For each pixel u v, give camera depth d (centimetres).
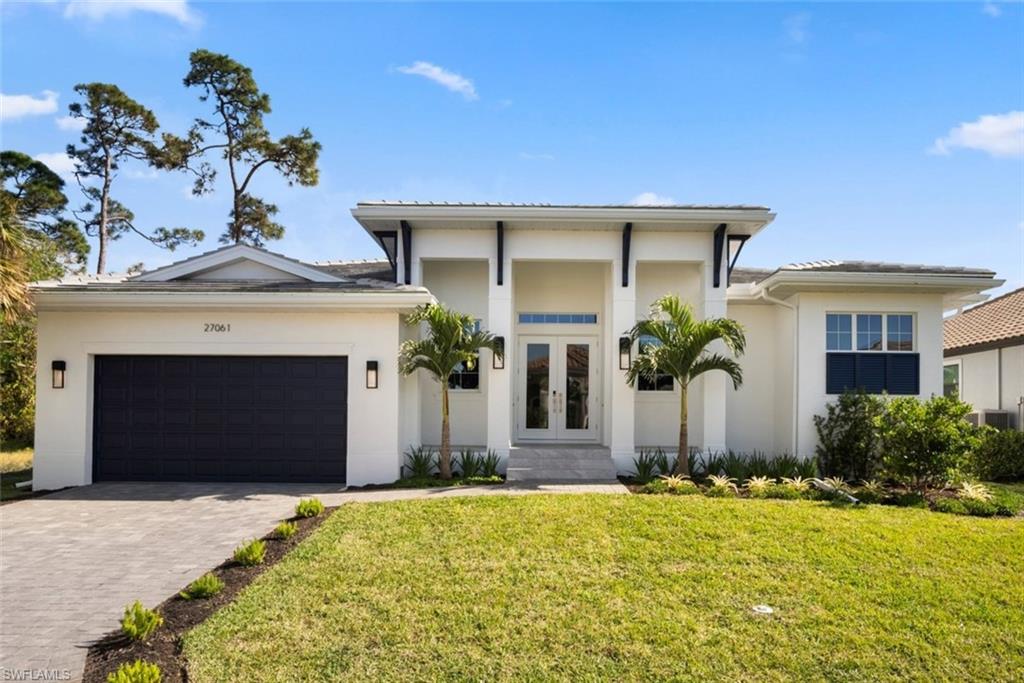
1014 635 549
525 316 1593
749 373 1533
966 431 1081
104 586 671
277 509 1017
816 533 830
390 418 1248
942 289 1367
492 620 569
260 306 1230
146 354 1262
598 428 1575
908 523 888
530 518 896
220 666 486
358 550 761
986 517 956
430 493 1108
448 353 1238
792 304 1415
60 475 1236
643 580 667
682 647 520
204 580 636
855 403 1316
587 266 1591
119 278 1353
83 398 1248
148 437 1267
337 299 1215
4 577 700
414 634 543
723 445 1373
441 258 1402
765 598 622
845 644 528
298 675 476
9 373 2022
